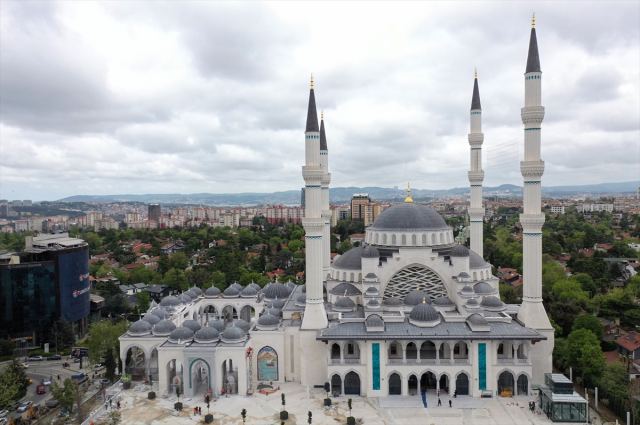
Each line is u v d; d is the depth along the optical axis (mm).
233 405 85125
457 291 100875
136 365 101500
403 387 87688
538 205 93812
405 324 92500
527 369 86375
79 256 143250
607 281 164375
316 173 93938
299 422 77562
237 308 134000
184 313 120438
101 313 161375
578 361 91938
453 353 91125
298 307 108062
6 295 131625
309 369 93500
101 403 88438
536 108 93500
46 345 128875
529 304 92938
